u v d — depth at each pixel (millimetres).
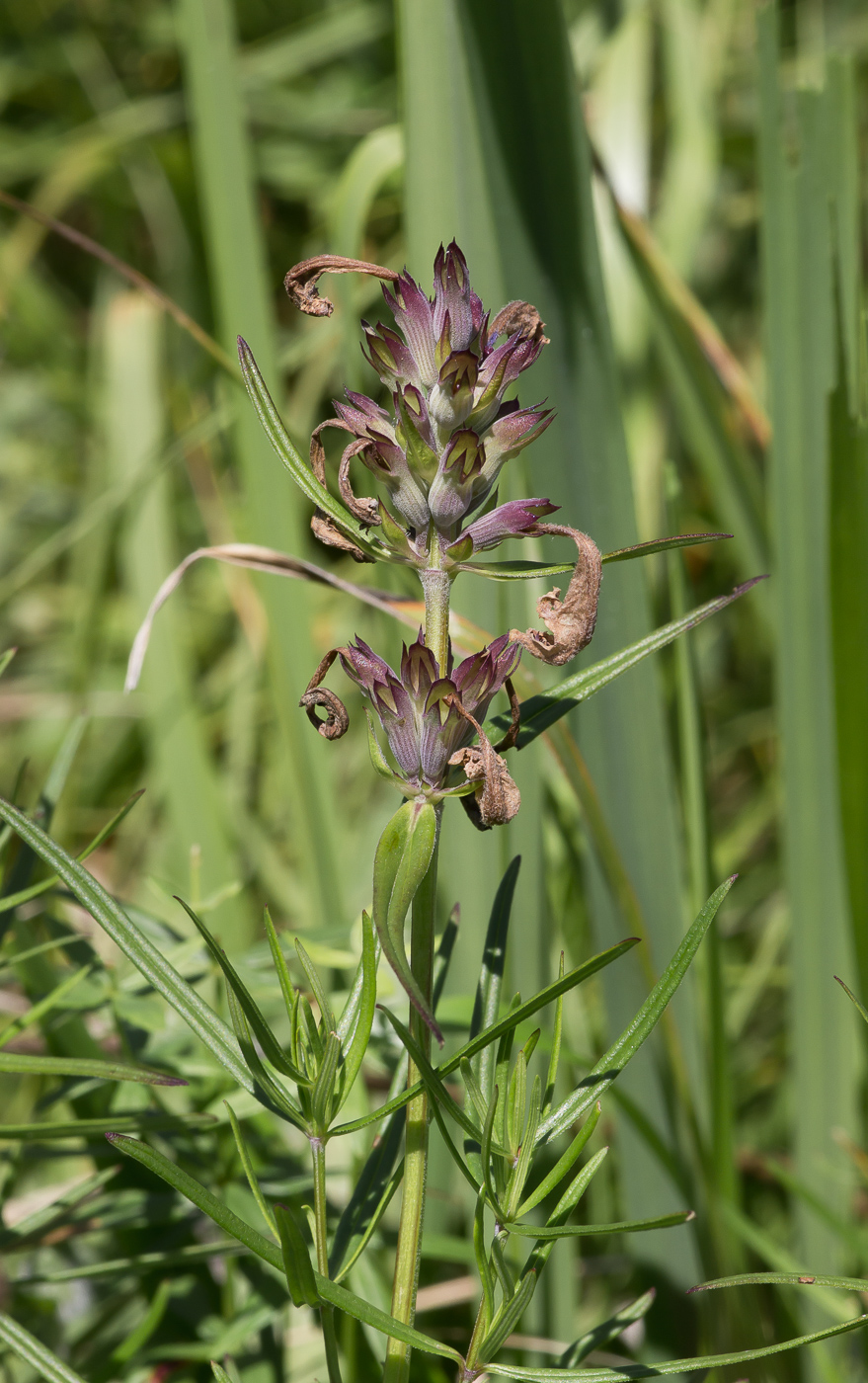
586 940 1323
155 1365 896
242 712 1741
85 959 899
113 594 2016
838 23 2174
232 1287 892
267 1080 772
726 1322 944
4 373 2246
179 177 2137
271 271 2217
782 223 1062
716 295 2088
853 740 981
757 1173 1274
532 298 942
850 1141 1052
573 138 930
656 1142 944
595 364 958
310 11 2447
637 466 1569
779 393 1083
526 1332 970
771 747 1785
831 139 1010
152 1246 895
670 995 778
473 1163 788
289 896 1539
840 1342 1048
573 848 1140
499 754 789
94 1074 780
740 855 1705
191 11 1221
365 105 2316
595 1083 781
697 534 786
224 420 1298
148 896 1614
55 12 2436
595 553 778
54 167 2178
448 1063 765
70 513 2182
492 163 928
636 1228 763
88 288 2461
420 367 782
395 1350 784
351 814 1723
